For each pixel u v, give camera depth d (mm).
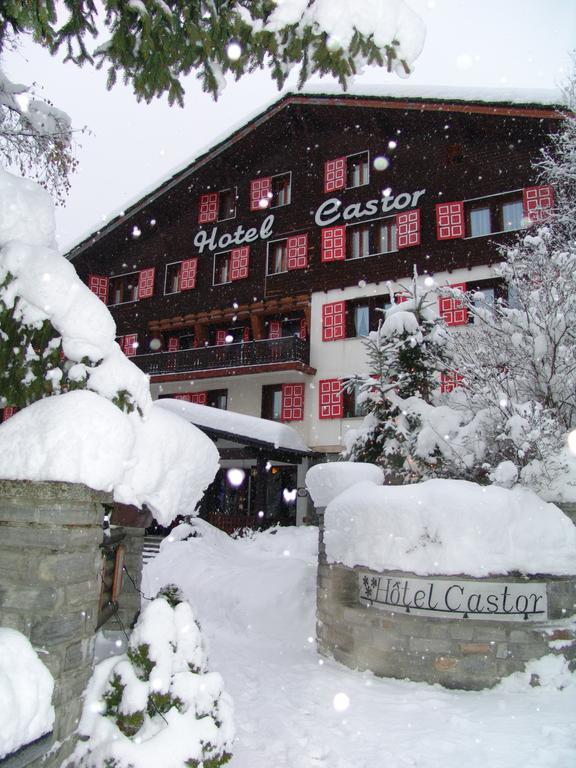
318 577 7617
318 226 21625
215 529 15945
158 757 3119
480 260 17984
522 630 5652
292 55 3973
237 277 22859
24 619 3031
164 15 3807
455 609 5805
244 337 22953
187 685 3420
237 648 7730
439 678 5715
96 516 3492
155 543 15188
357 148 21562
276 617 8859
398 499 6246
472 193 18781
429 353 9719
